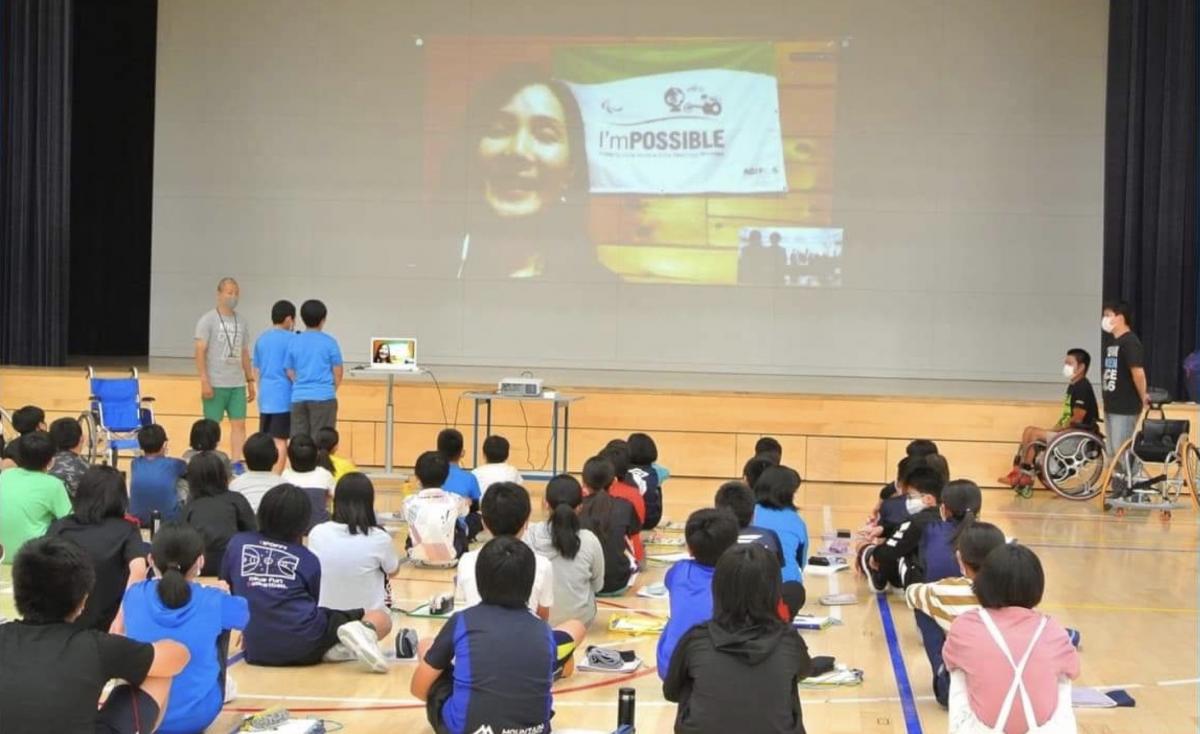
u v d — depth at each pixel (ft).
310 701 16.39
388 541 18.79
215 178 51.03
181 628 13.48
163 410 40.32
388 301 50.70
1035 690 11.50
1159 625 21.98
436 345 50.60
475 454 35.47
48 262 46.60
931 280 49.19
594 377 46.50
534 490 36.24
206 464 20.44
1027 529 31.91
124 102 57.82
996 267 48.93
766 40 49.67
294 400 33.99
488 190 50.47
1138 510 35.17
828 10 49.44
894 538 22.59
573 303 50.21
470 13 50.52
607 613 21.74
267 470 22.79
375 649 17.48
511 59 50.44
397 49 50.67
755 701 11.19
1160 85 43.47
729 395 38.93
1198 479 34.71
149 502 24.61
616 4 50.14
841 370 49.52
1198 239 43.06
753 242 49.73
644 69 50.03
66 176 46.68
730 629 11.46
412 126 50.65
